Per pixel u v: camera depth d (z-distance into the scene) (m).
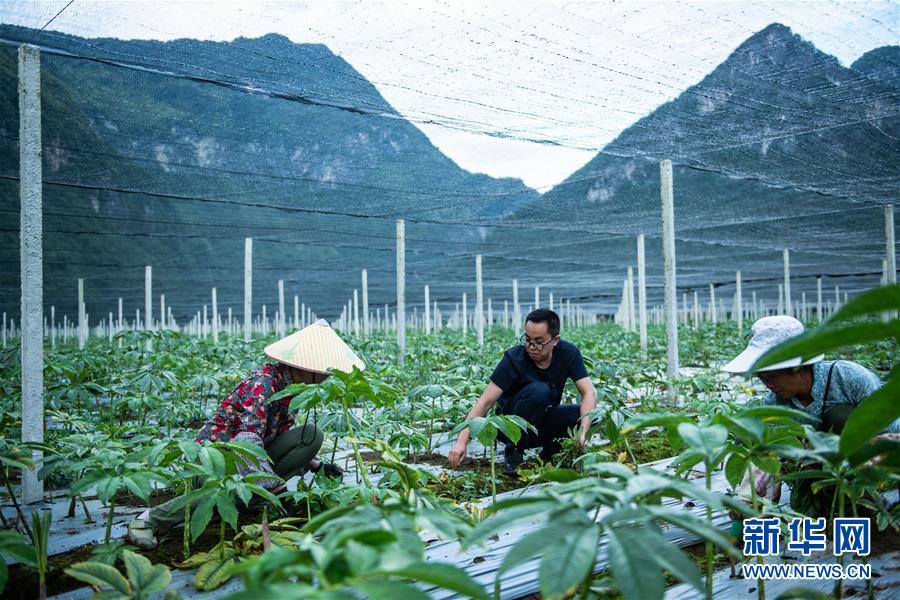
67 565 3.84
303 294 31.09
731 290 36.91
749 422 2.36
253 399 4.37
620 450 6.64
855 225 16.55
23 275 5.22
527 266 25.34
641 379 9.19
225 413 4.44
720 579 3.52
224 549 3.74
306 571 1.63
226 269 22.73
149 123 9.20
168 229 16.17
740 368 4.02
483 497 5.25
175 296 29.14
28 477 5.16
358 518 2.16
